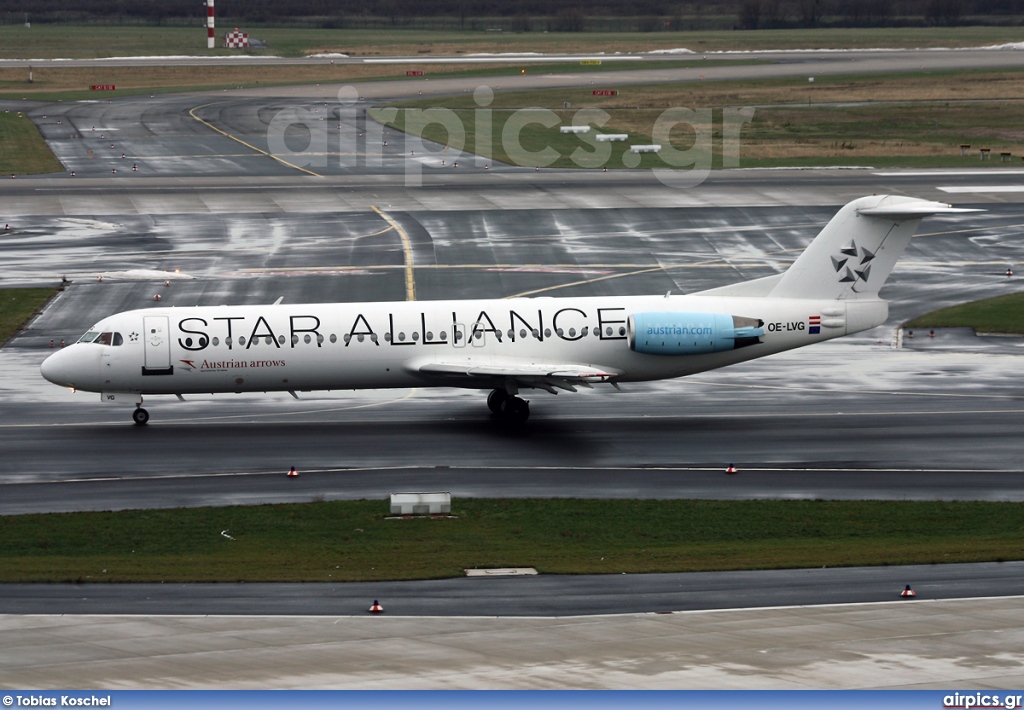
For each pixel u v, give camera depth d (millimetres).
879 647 105062
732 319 197875
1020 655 103125
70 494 163375
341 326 195250
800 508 156875
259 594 121000
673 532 147125
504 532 146625
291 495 163125
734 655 103125
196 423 199875
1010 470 174250
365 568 130500
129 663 101438
